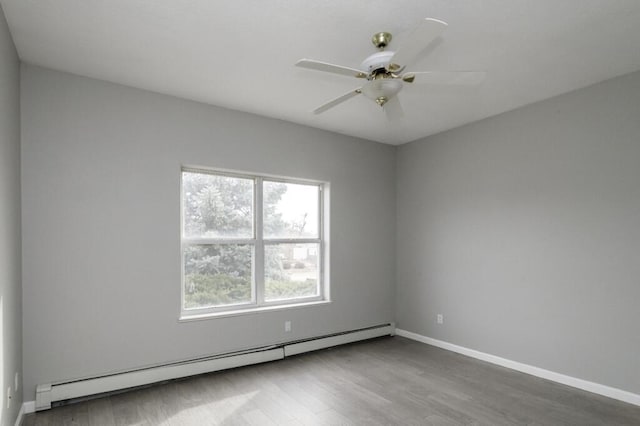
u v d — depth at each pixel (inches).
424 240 183.8
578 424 102.7
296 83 122.3
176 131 133.3
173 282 131.2
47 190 110.5
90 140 117.5
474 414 108.4
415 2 79.1
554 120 134.4
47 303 109.7
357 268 183.8
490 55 103.3
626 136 116.5
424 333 181.9
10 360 90.2
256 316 150.3
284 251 165.9
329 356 159.8
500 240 150.9
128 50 100.9
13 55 96.0
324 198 177.9
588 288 124.5
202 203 144.1
